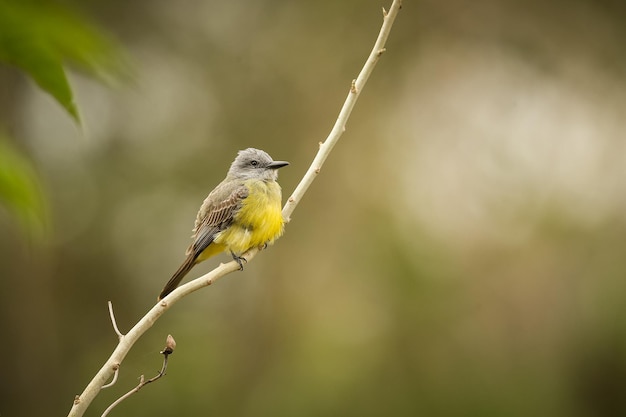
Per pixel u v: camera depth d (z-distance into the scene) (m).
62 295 15.10
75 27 2.38
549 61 16.42
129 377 14.30
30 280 14.87
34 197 2.41
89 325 15.12
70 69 2.80
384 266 13.91
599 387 13.44
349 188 14.69
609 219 14.40
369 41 15.94
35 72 2.42
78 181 15.28
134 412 13.88
